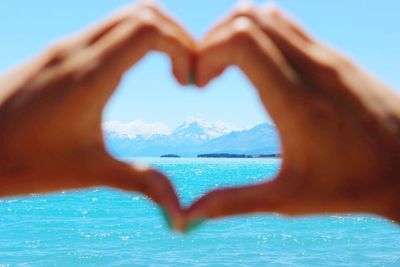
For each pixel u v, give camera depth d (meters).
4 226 8.20
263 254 5.89
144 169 0.43
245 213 0.42
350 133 0.41
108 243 6.65
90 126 0.41
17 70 0.40
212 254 5.91
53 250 6.16
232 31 0.40
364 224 7.93
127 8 0.41
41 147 0.41
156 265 5.40
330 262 5.45
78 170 0.42
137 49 0.40
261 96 0.41
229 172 24.98
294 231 7.39
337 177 0.42
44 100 0.40
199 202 0.41
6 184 0.41
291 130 0.41
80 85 0.40
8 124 0.40
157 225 8.20
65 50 0.40
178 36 0.41
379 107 0.41
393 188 0.41
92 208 10.79
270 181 0.42
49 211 10.27
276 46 0.41
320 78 0.41
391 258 5.59
